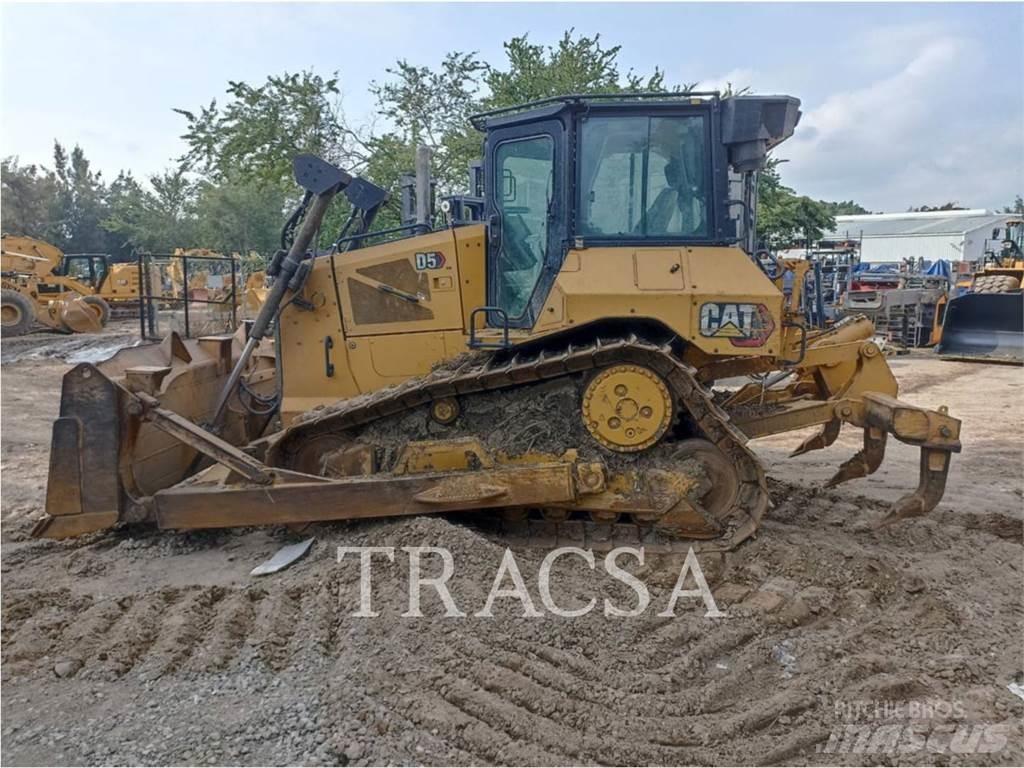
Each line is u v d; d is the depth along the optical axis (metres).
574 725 3.44
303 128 16.14
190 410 5.96
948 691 3.81
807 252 10.30
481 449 5.12
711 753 3.30
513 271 5.52
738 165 5.12
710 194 5.14
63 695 3.59
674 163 5.17
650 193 5.18
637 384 4.94
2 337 20.39
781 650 4.14
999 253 23.20
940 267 24.94
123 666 3.82
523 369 4.97
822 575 4.88
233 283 13.98
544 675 3.74
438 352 5.69
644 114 5.15
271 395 7.06
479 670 3.71
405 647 3.88
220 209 39.66
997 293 15.98
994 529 6.02
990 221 41.94
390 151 16.31
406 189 8.00
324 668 3.76
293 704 3.46
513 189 5.46
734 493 5.11
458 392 5.18
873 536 5.70
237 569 4.93
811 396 6.19
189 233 45.56
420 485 5.03
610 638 4.15
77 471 4.97
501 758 3.18
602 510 5.10
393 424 5.35
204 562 5.04
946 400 11.87
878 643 4.24
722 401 5.84
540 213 5.39
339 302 5.79
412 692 3.54
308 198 5.76
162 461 5.59
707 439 5.16
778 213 19.81
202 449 5.04
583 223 5.21
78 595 4.55
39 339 19.97
